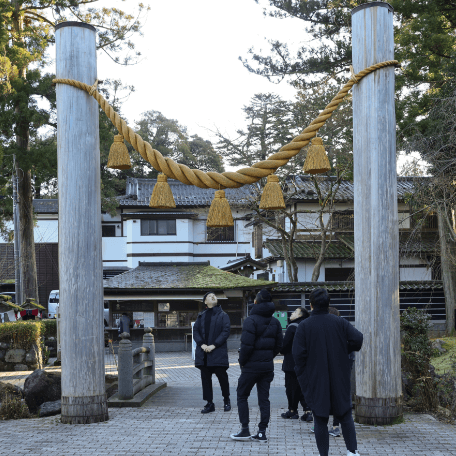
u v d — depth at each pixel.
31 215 23.17
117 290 21.02
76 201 6.85
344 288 21.45
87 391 6.80
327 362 4.77
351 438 4.71
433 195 12.73
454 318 19.61
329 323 4.86
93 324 6.86
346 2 20.27
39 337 14.36
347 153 21.56
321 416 4.68
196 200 34.56
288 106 33.41
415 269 24.05
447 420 6.68
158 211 34.25
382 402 6.51
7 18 20.20
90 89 6.93
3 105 19.48
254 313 6.14
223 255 34.91
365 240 6.71
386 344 6.55
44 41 21.31
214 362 7.42
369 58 6.77
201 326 7.67
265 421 5.96
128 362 8.20
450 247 18.06
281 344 6.19
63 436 6.13
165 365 16.72
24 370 13.84
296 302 21.75
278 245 26.81
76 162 6.88
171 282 21.66
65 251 6.84
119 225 35.66
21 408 7.52
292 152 6.31
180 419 7.06
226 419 7.08
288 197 25.38
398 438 5.88
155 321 21.53
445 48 16.98
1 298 16.42
